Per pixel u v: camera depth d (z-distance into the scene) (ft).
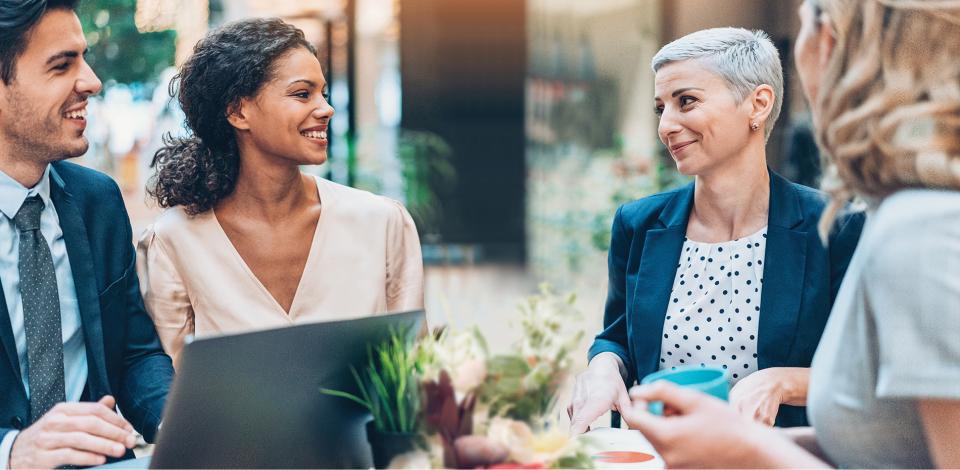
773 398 6.25
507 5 27.27
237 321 6.97
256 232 7.07
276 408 4.64
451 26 26.91
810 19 4.14
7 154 6.31
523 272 25.66
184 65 6.90
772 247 7.02
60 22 6.19
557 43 28.40
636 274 7.62
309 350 4.72
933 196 3.70
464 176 27.37
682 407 4.01
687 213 7.50
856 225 6.89
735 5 22.66
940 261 3.57
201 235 7.06
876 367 3.87
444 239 26.94
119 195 7.15
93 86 6.39
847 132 3.88
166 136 7.24
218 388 4.37
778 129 18.13
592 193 24.64
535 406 4.73
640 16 26.78
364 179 21.89
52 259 6.51
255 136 6.77
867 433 3.98
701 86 6.89
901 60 3.72
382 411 4.90
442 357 4.66
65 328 6.60
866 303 3.85
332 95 21.83
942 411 3.61
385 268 7.42
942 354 3.55
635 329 7.37
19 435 5.19
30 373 6.26
